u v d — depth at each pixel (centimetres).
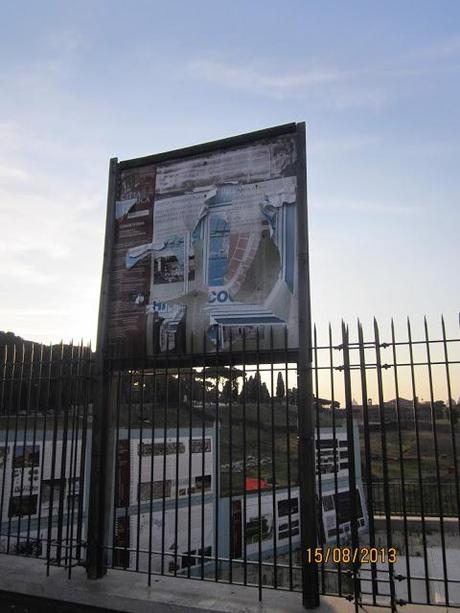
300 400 528
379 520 1496
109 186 688
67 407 630
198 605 492
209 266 618
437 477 471
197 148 650
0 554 673
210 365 595
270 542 1359
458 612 449
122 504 1091
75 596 541
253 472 1633
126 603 515
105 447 611
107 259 668
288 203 593
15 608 561
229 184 627
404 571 994
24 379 686
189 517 548
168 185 661
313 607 480
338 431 1573
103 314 650
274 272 584
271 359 546
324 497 1458
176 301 625
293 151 604
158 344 621
